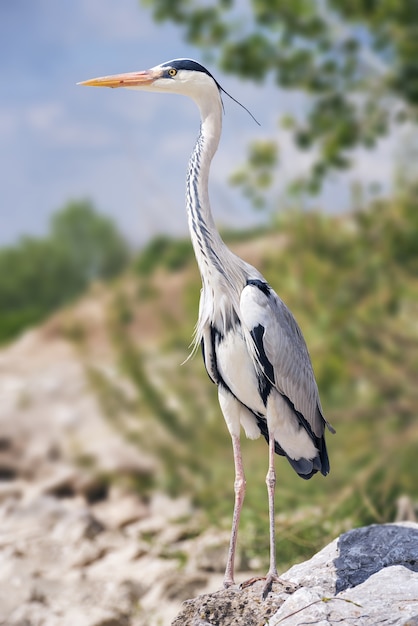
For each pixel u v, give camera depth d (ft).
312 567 19.71
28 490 42.57
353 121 35.83
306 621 16.92
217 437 33.32
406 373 33.83
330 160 35.17
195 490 34.06
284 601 18.28
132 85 21.72
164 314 36.65
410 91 35.06
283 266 34.99
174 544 34.14
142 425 35.91
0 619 28.02
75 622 27.66
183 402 34.19
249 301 20.38
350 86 35.81
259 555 30.50
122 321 36.76
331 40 35.24
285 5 34.30
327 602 17.51
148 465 41.86
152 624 27.96
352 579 19.02
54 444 46.09
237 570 30.81
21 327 94.58
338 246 35.04
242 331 20.67
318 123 35.96
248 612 18.24
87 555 33.60
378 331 33.94
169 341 36.19
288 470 31.35
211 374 21.49
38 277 175.52
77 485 41.68
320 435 22.08
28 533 36.58
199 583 29.99
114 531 36.76
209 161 21.38
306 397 21.30
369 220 34.88
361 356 33.83
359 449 31.63
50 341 67.15
